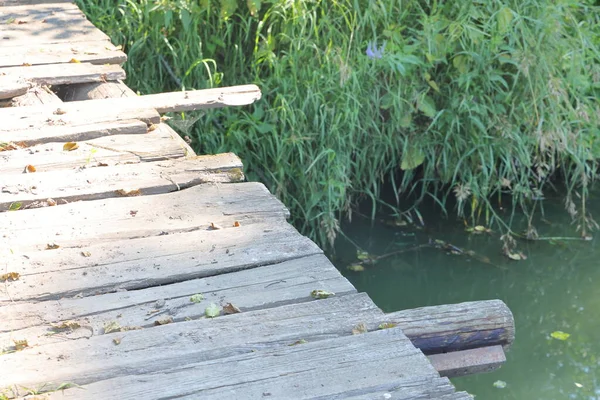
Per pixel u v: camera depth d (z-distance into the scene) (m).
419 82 6.33
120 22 6.36
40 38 5.53
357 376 2.34
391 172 6.38
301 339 2.52
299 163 5.99
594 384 4.79
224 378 2.33
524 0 6.45
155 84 6.22
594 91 6.91
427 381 2.32
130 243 3.08
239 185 3.60
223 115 6.03
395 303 5.48
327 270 2.92
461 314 2.74
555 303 5.55
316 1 6.16
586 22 7.05
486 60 6.22
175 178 3.64
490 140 6.34
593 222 6.38
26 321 2.60
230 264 2.94
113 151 3.89
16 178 3.57
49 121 4.16
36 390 2.27
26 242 3.06
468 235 6.28
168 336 2.53
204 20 6.21
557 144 6.31
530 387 4.78
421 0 6.59
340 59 5.74
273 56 5.96
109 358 2.42
